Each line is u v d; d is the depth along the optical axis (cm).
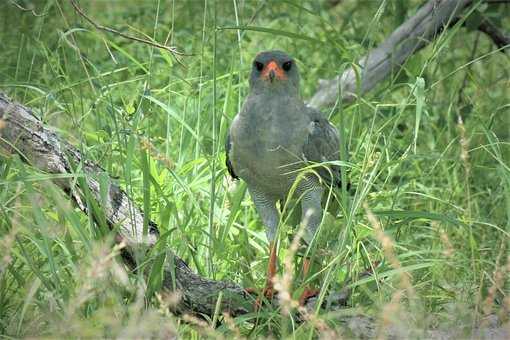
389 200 1171
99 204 934
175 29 1562
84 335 752
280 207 1087
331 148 1032
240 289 932
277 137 991
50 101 1157
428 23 1363
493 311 934
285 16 1557
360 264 1024
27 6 1443
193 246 1021
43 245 873
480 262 973
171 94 1243
